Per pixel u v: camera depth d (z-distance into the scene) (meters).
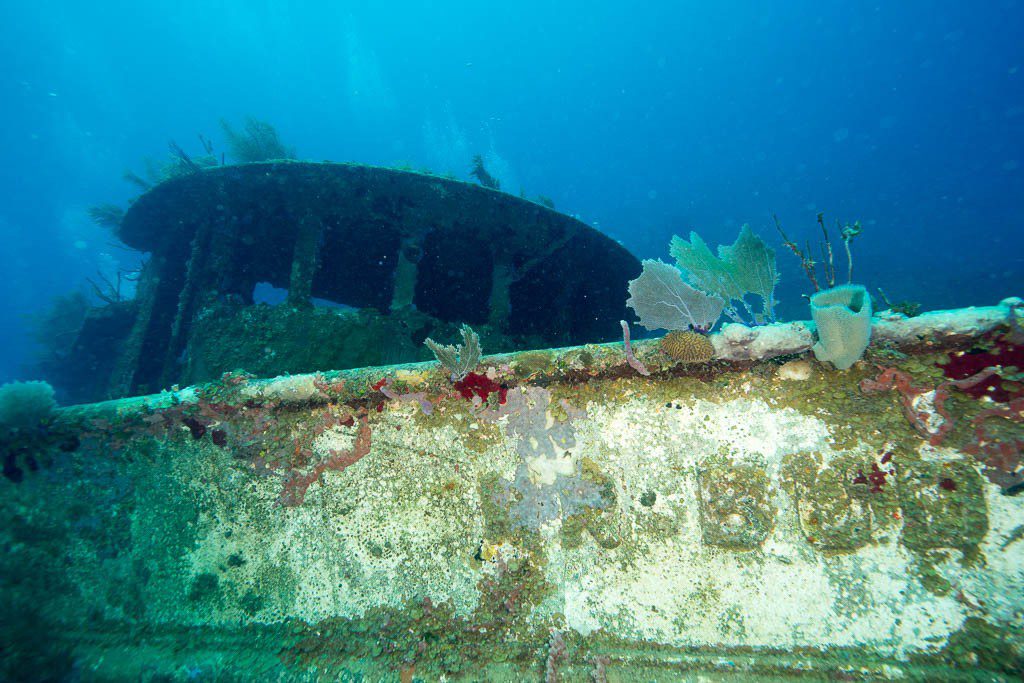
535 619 2.15
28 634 2.51
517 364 2.27
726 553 2.01
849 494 1.90
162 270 5.79
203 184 4.98
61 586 2.71
